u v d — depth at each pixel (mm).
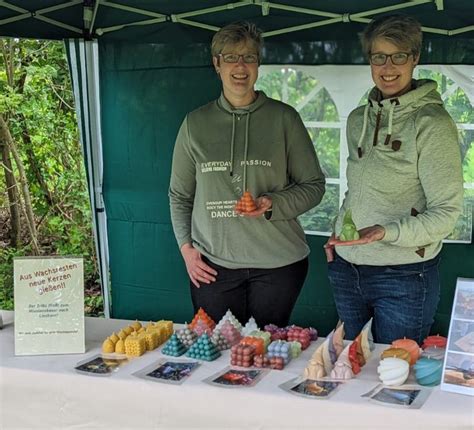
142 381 1751
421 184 2125
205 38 3701
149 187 3977
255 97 2537
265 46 3645
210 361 1896
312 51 3578
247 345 1896
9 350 2021
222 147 2506
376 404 1574
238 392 1666
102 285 4172
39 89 6016
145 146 3939
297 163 2564
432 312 2281
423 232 2029
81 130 3973
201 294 2592
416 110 2137
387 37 2105
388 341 2266
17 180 6211
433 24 3336
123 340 1995
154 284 4078
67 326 1992
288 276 2545
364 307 2342
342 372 1747
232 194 2496
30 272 2012
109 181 4059
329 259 2432
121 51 3881
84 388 1797
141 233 4051
